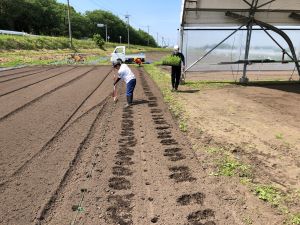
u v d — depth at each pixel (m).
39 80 11.48
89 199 3.15
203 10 10.34
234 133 5.09
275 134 5.02
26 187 3.38
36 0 63.88
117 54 21.14
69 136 4.98
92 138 4.91
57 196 3.21
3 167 3.87
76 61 22.78
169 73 14.72
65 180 3.54
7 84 10.41
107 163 3.98
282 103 7.38
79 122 5.75
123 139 4.86
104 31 93.88
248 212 2.90
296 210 2.91
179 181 3.50
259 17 10.98
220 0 9.76
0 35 30.47
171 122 5.76
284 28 11.38
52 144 4.63
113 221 2.80
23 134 5.08
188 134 5.09
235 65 11.46
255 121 5.77
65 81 11.23
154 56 38.06
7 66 17.77
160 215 2.87
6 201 3.12
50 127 5.44
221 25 11.01
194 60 11.00
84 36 81.94
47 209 2.99
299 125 5.52
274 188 3.29
